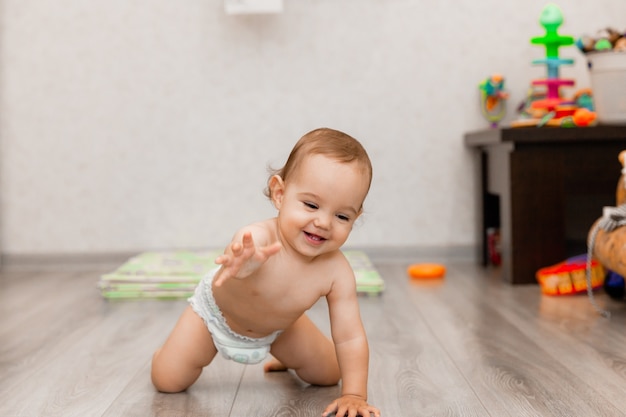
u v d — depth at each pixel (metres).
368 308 2.05
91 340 1.74
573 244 2.86
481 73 2.81
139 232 2.85
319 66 2.81
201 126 2.82
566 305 2.06
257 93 2.81
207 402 1.30
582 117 2.35
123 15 2.79
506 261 2.42
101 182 2.84
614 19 2.81
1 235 2.85
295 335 1.35
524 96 2.81
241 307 1.23
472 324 1.85
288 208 1.18
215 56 2.80
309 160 1.16
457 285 2.38
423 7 2.80
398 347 1.64
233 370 1.50
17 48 2.81
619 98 2.30
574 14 2.81
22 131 2.83
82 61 2.81
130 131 2.82
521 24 2.80
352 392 1.24
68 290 2.38
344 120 2.82
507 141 2.32
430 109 2.82
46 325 1.89
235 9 2.61
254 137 2.83
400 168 2.84
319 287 1.24
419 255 2.86
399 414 1.22
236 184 2.84
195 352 1.33
